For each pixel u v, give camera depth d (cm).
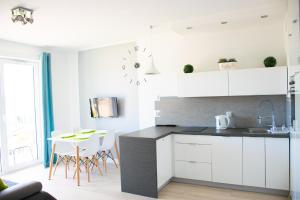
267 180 319
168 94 448
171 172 378
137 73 487
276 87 335
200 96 390
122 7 301
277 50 365
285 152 307
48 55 513
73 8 297
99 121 547
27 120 515
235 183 338
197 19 355
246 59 386
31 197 226
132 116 504
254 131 350
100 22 361
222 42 402
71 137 415
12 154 485
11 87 483
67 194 351
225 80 366
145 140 329
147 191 332
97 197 337
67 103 566
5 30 384
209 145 352
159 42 454
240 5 309
